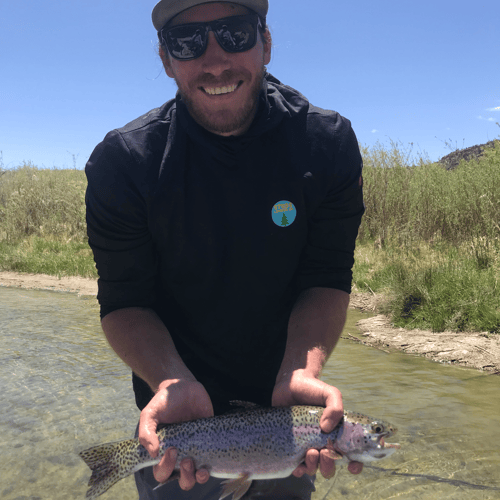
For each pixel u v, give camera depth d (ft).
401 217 13.42
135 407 5.35
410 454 4.14
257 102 2.46
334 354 6.73
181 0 2.31
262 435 2.36
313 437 2.33
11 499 3.78
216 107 2.38
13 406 5.36
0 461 4.28
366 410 4.93
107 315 2.78
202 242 2.54
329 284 2.86
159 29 2.45
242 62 2.34
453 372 5.99
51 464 4.24
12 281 13.16
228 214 2.50
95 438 4.66
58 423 4.97
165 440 2.36
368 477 3.89
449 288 8.02
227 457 2.35
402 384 5.61
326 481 3.88
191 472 2.35
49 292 11.97
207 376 2.87
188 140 2.50
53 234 18.51
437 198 12.47
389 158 14.33
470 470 3.89
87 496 2.44
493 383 5.62
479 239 10.18
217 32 2.31
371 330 7.74
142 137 2.53
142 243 2.66
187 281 2.66
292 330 2.72
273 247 2.57
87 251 16.28
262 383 2.91
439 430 4.50
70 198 19.81
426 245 11.71
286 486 2.66
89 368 6.53
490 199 11.27
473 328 7.32
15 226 19.11
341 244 2.83
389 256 11.49
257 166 2.47
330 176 2.59
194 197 2.48
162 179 2.47
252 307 2.71
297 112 2.59
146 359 2.58
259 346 2.82
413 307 8.19
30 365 6.63
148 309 2.81
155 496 2.72
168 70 2.65
